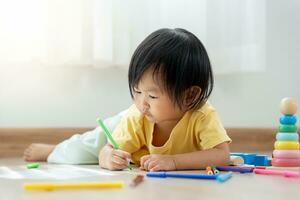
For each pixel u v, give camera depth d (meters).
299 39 2.11
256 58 1.95
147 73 1.11
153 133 1.25
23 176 1.06
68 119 1.89
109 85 1.92
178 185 0.89
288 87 2.10
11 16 1.74
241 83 2.05
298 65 2.11
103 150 1.27
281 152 1.31
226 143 1.21
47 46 1.77
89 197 0.76
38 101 1.86
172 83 1.12
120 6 1.85
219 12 1.95
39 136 1.82
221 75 2.03
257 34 1.98
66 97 1.89
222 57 1.94
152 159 1.12
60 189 0.83
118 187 0.85
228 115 2.04
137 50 1.15
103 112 1.92
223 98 2.04
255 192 0.81
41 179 1.00
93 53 1.80
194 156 1.14
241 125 2.06
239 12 1.96
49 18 1.77
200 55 1.17
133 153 1.32
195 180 0.96
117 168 1.18
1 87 1.83
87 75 1.90
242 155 1.37
